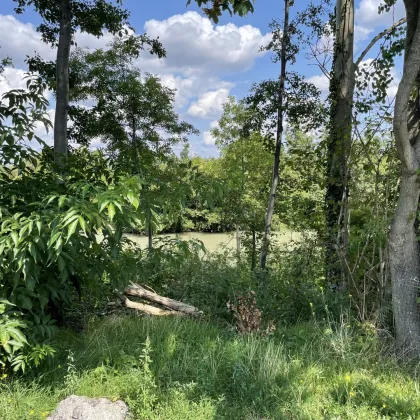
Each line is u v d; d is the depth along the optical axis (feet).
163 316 17.83
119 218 10.27
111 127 32.78
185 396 10.95
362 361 13.58
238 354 12.91
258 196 34.55
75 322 16.79
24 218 9.86
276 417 10.32
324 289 18.85
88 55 32.22
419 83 14.83
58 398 10.98
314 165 21.54
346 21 21.15
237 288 20.15
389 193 16.84
